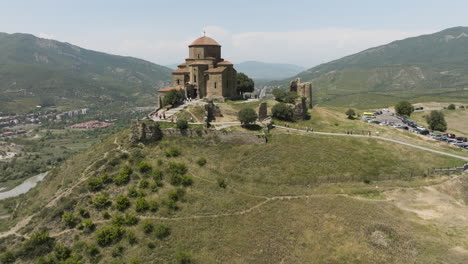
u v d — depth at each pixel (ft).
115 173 191.31
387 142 249.55
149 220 159.43
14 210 245.04
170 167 196.95
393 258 130.31
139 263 137.69
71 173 218.79
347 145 240.73
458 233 144.87
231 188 186.29
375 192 184.14
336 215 158.92
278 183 193.77
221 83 327.06
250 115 252.01
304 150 228.84
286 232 150.20
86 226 156.87
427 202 173.99
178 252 142.10
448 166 208.95
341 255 134.51
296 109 313.53
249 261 137.18
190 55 354.33
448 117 475.72
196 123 262.26
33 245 150.61
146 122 229.86
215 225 157.38
